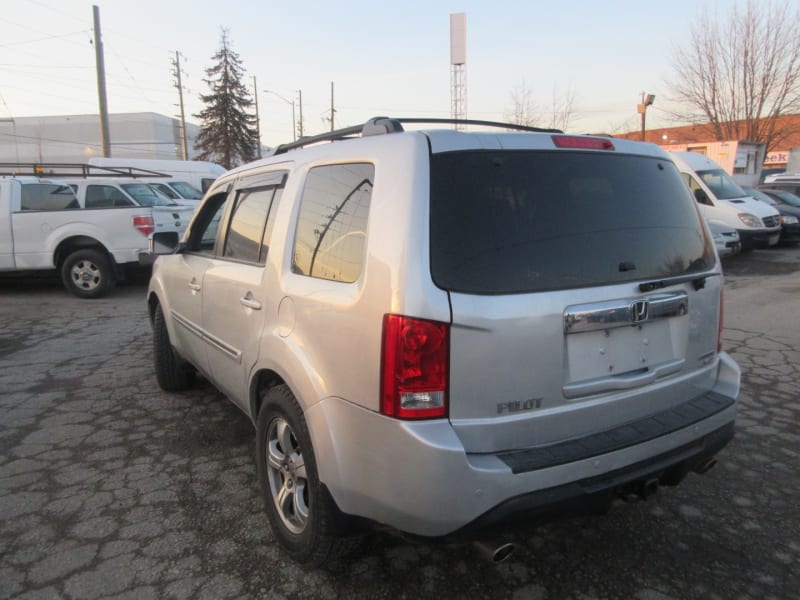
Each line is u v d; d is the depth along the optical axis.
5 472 3.65
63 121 76.81
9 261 9.52
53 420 4.48
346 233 2.43
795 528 2.97
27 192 9.62
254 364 2.99
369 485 2.19
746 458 3.71
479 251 2.15
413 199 2.14
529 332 2.16
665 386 2.58
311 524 2.49
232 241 3.58
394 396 2.07
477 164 2.26
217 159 51.06
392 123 2.50
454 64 34.81
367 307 2.17
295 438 2.66
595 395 2.35
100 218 9.52
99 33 24.94
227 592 2.55
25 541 2.93
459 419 2.10
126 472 3.64
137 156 76.69
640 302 2.41
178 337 4.52
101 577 2.65
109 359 6.14
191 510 3.21
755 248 13.09
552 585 2.59
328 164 2.72
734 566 2.69
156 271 4.97
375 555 2.80
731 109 28.33
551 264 2.26
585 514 2.27
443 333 2.04
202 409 4.68
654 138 36.22
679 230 2.72
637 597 2.51
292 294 2.66
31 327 7.68
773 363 5.61
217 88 50.50
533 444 2.23
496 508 2.07
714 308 2.83
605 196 2.50
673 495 3.29
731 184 13.80
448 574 2.67
